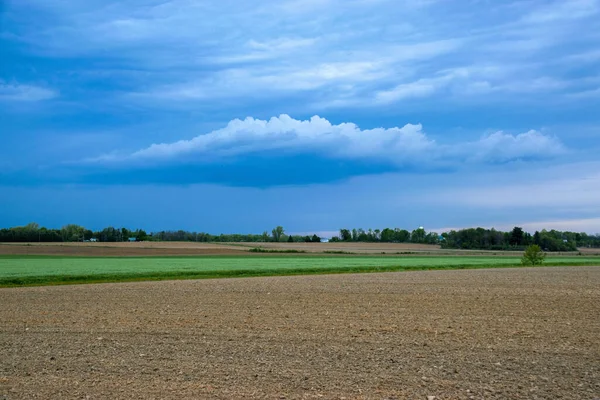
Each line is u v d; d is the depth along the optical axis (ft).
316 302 76.38
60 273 148.56
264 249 396.78
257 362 38.60
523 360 39.11
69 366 37.52
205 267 184.85
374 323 56.44
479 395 30.73
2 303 76.89
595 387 32.24
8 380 33.94
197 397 30.37
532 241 542.16
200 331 51.70
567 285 106.32
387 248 500.33
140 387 32.32
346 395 30.73
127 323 56.85
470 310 67.10
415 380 33.73
